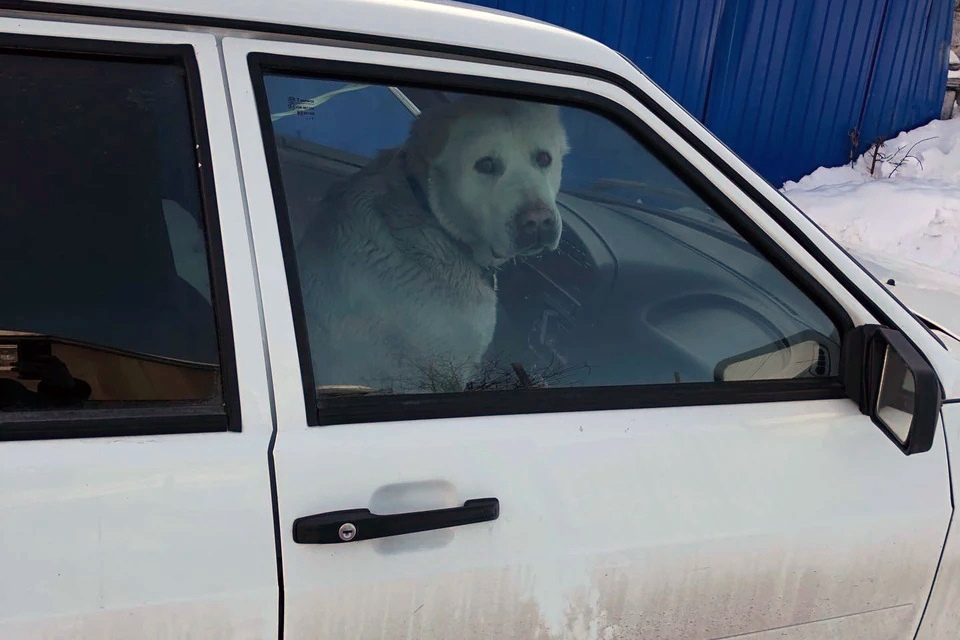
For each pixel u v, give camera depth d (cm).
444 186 151
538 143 153
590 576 127
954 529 148
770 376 146
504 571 122
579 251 164
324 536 111
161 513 106
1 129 112
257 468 111
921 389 128
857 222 580
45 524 103
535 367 144
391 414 121
